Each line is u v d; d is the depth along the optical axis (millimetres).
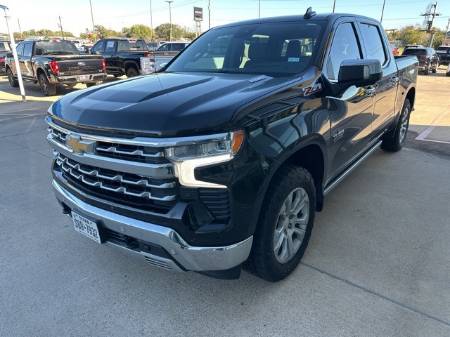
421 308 2436
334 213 3742
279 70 2973
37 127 7941
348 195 4164
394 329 2270
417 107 9906
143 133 1996
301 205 2713
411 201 4008
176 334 2295
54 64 12070
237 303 2529
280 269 2602
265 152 2135
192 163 1965
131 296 2633
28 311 2498
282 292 2615
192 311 2475
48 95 13070
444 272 2805
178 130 1946
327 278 2750
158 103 2189
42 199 4223
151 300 2590
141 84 2734
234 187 2031
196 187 2008
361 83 2975
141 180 2104
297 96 2525
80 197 2451
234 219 2074
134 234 2186
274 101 2299
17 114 9594
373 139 4297
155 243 2135
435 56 25734
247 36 3451
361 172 4875
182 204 2055
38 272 2908
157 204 2115
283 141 2254
